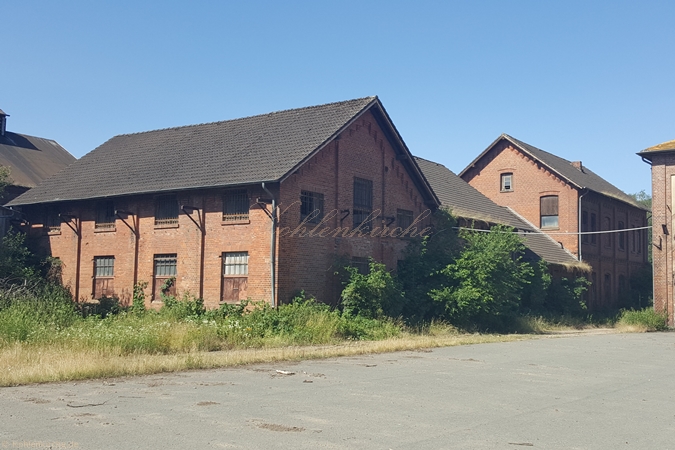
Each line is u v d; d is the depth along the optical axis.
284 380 12.75
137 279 28.06
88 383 12.12
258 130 29.58
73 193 30.25
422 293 28.17
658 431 8.87
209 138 30.86
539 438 8.26
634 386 13.02
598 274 46.91
